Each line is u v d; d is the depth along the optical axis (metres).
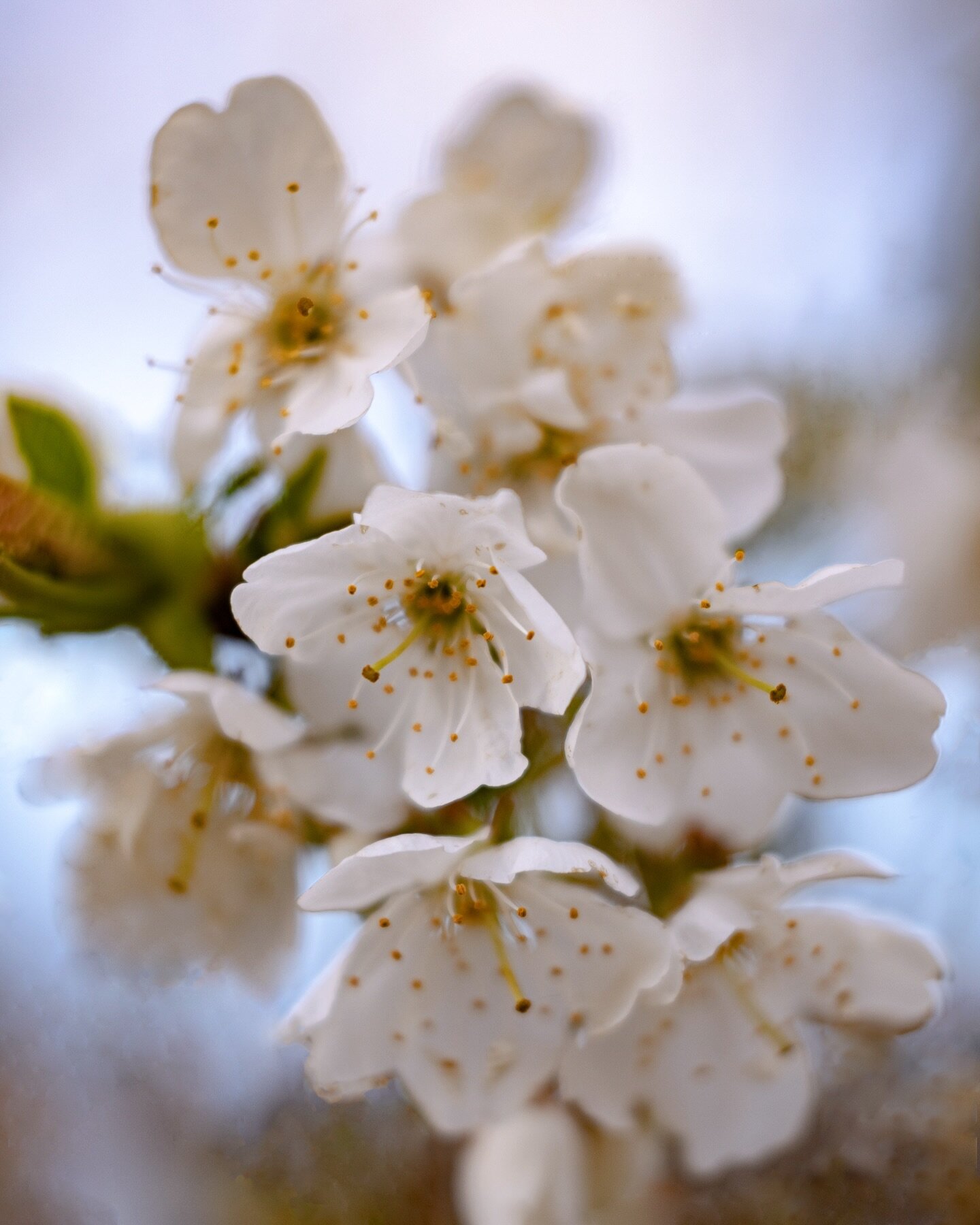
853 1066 0.22
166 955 0.21
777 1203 0.22
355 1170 0.22
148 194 0.20
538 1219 0.21
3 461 0.21
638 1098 0.21
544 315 0.21
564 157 0.23
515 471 0.21
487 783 0.20
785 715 0.20
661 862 0.20
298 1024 0.20
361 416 0.19
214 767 0.21
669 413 0.21
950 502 0.23
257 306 0.21
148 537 0.21
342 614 0.20
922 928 0.21
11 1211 0.22
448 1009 0.20
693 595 0.20
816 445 0.23
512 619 0.20
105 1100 0.22
